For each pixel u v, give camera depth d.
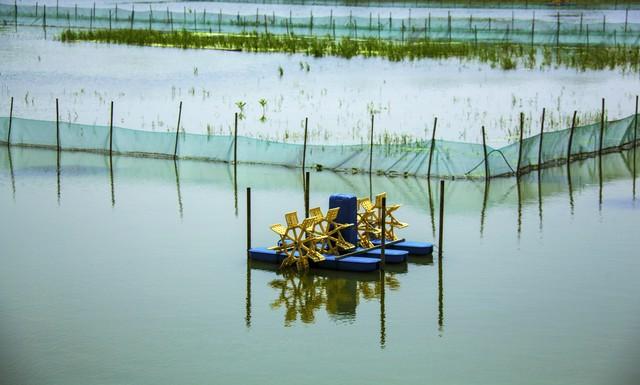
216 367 35.47
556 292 43.03
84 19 166.88
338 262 46.12
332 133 79.31
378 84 105.75
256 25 155.12
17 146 77.88
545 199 60.62
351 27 150.12
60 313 40.53
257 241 50.78
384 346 37.34
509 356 36.34
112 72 113.81
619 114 86.88
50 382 34.03
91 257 48.28
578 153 73.25
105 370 35.03
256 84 105.75
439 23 151.50
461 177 66.56
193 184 64.75
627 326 39.09
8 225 54.16
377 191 62.44
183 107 91.94
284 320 40.03
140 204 59.09
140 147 74.44
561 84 105.38
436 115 87.25
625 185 64.75
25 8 172.12
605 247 49.97
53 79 108.25
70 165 71.00
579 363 35.69
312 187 63.53
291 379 34.41
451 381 34.25
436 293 43.06
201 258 48.16
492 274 45.53
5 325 39.16
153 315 40.41
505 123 83.19
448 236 52.09
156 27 159.88
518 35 141.00
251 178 66.56
